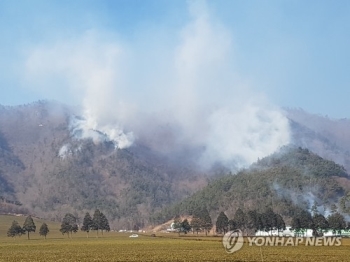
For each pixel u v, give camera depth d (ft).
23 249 455.22
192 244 496.23
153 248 434.30
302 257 315.99
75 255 359.05
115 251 400.47
